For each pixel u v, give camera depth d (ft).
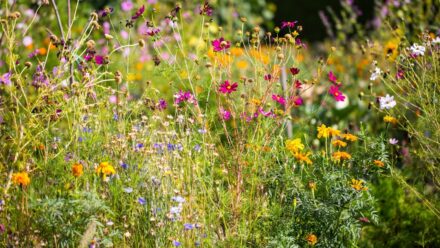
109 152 13.85
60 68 13.46
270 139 14.49
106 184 13.43
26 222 12.49
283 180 13.67
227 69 14.82
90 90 14.03
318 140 19.44
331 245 13.44
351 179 13.78
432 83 15.81
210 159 14.69
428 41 15.40
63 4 24.82
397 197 16.85
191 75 15.46
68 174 12.86
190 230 13.25
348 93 25.20
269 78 14.48
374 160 13.85
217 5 34.47
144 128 14.60
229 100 15.05
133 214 13.19
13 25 13.57
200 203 13.99
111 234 12.33
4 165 12.96
